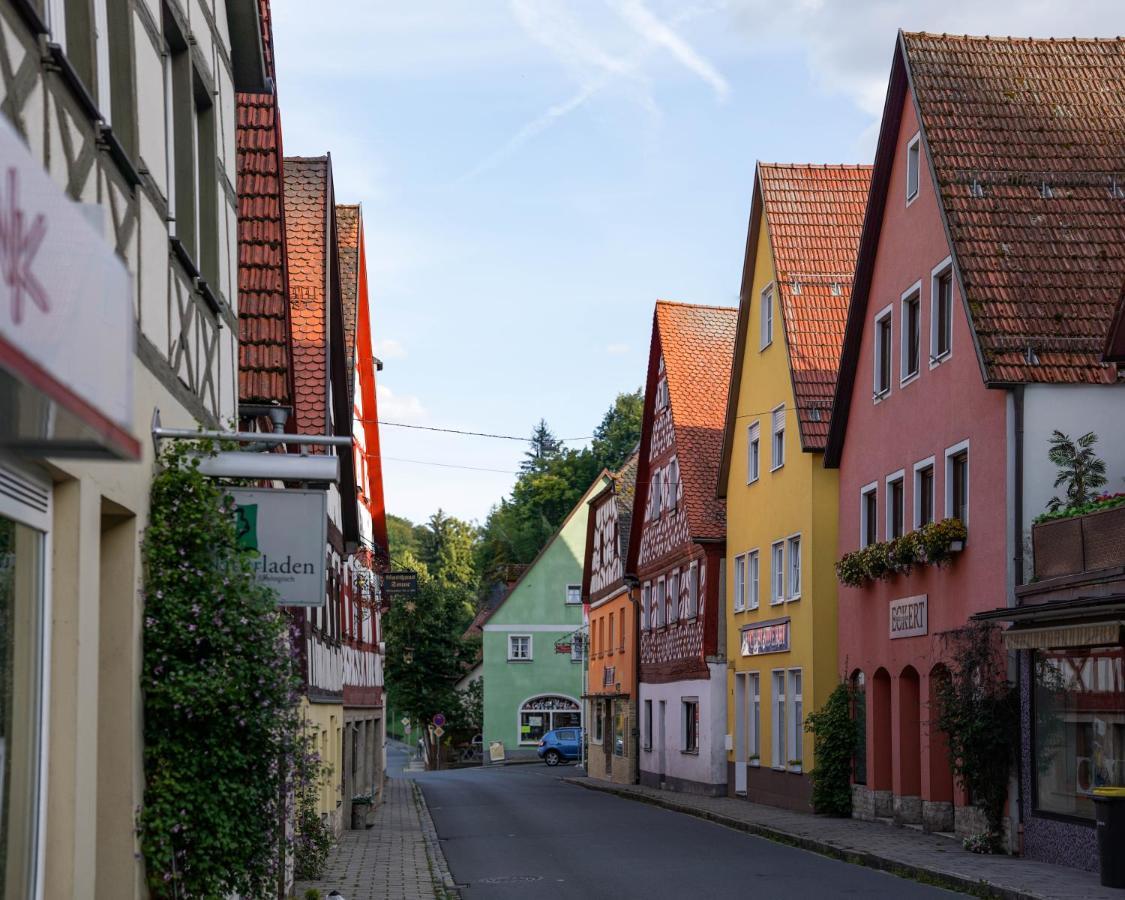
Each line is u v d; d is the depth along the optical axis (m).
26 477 6.82
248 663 9.27
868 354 26.81
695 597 38.00
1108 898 14.52
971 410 21.41
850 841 21.61
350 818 26.16
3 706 6.51
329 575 22.77
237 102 16.23
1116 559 16.70
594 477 92.25
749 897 15.81
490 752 68.56
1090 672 17.62
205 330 10.77
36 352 3.60
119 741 8.61
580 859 20.45
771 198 32.62
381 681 38.44
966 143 22.75
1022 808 19.27
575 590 70.25
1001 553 20.09
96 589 7.70
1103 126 23.14
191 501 9.15
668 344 41.34
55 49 6.65
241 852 9.43
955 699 20.03
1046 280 21.08
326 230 21.62
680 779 39.06
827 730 27.47
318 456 9.59
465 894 16.44
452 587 71.62
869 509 26.94
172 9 9.83
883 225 26.03
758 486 33.34
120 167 8.10
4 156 3.53
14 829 6.71
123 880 8.55
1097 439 19.89
